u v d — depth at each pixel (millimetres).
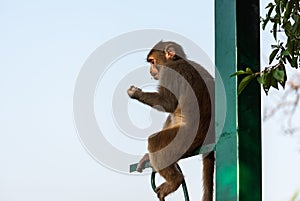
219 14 4535
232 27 4410
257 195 4191
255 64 4406
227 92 4387
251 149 4266
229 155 4273
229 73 4406
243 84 4215
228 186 4227
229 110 4344
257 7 4473
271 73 4375
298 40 4703
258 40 4449
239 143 4230
